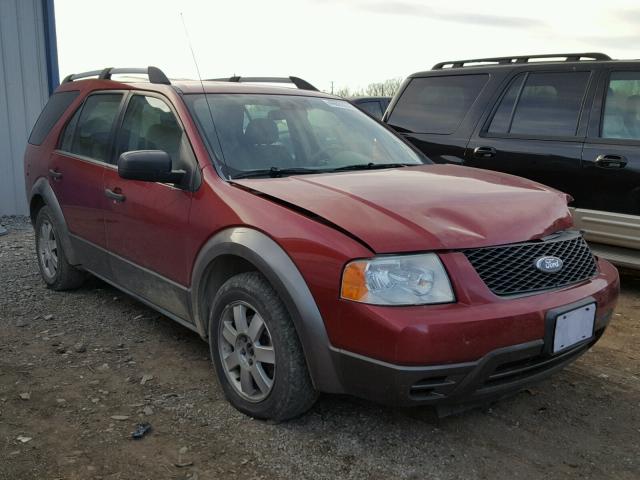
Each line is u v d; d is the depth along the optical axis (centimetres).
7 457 279
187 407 326
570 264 304
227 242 309
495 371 269
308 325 275
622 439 303
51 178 499
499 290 271
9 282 551
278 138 381
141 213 382
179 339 420
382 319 254
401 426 309
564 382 364
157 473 269
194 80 424
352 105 461
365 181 329
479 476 271
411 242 264
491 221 287
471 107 617
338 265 266
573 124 546
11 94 873
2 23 851
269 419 310
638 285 564
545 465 280
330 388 279
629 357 404
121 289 433
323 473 271
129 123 422
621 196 511
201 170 342
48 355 392
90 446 289
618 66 532
